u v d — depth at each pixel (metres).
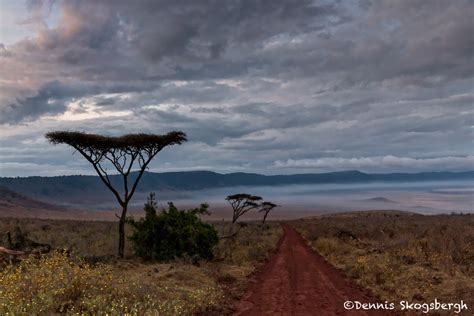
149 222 24.28
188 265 20.44
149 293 12.15
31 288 10.62
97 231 37.94
